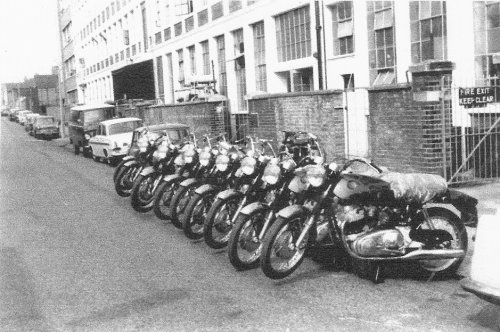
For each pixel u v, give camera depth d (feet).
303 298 19.95
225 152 29.12
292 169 23.36
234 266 23.32
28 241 30.22
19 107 358.43
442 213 21.77
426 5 43.60
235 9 77.71
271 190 25.45
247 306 19.31
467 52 40.01
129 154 50.93
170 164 36.81
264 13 69.31
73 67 216.95
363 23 51.01
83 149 83.76
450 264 21.53
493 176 37.65
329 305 19.15
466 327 16.97
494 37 38.17
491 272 15.39
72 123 89.66
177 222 31.01
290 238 21.79
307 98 49.08
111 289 21.56
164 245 28.40
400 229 21.40
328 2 55.52
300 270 23.30
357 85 52.54
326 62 57.16
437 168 35.55
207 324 17.80
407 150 37.17
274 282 21.89
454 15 40.68
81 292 21.31
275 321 17.88
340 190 21.21
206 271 23.66
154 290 21.30
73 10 204.44
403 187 21.24
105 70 158.51
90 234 31.42
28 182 56.49
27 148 114.62
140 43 124.57
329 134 46.47
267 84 70.33
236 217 26.30
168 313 18.86
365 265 21.63
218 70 86.84
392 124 38.22
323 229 22.09
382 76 49.19
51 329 17.78
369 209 21.50
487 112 37.93
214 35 85.61
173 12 103.04
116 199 43.19
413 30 45.11
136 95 121.29
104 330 17.58
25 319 18.67
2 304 20.18
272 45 68.39
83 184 53.11
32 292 21.47
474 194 34.06
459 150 36.99
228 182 29.25
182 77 102.89
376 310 18.56
